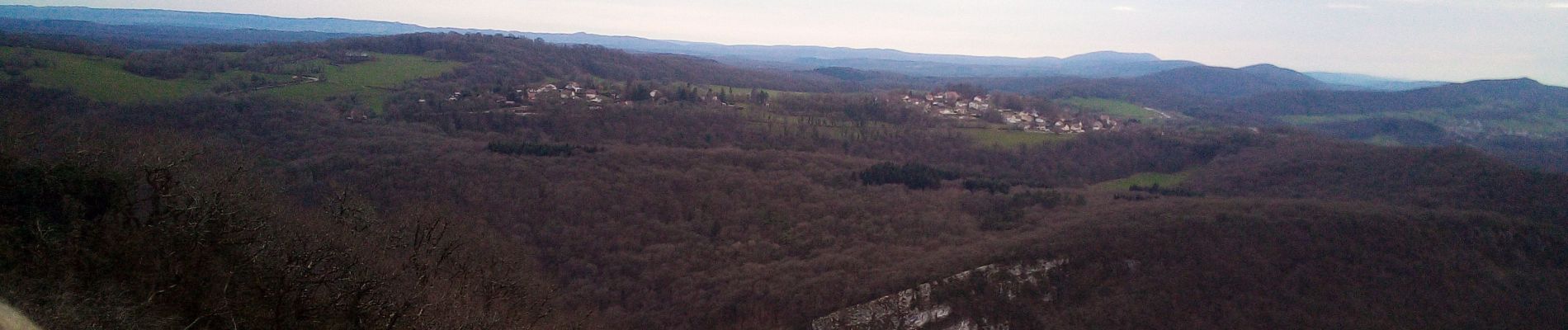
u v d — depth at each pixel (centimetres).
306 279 1891
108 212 1838
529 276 3291
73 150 2044
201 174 2486
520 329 2475
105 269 1636
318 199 4394
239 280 1819
